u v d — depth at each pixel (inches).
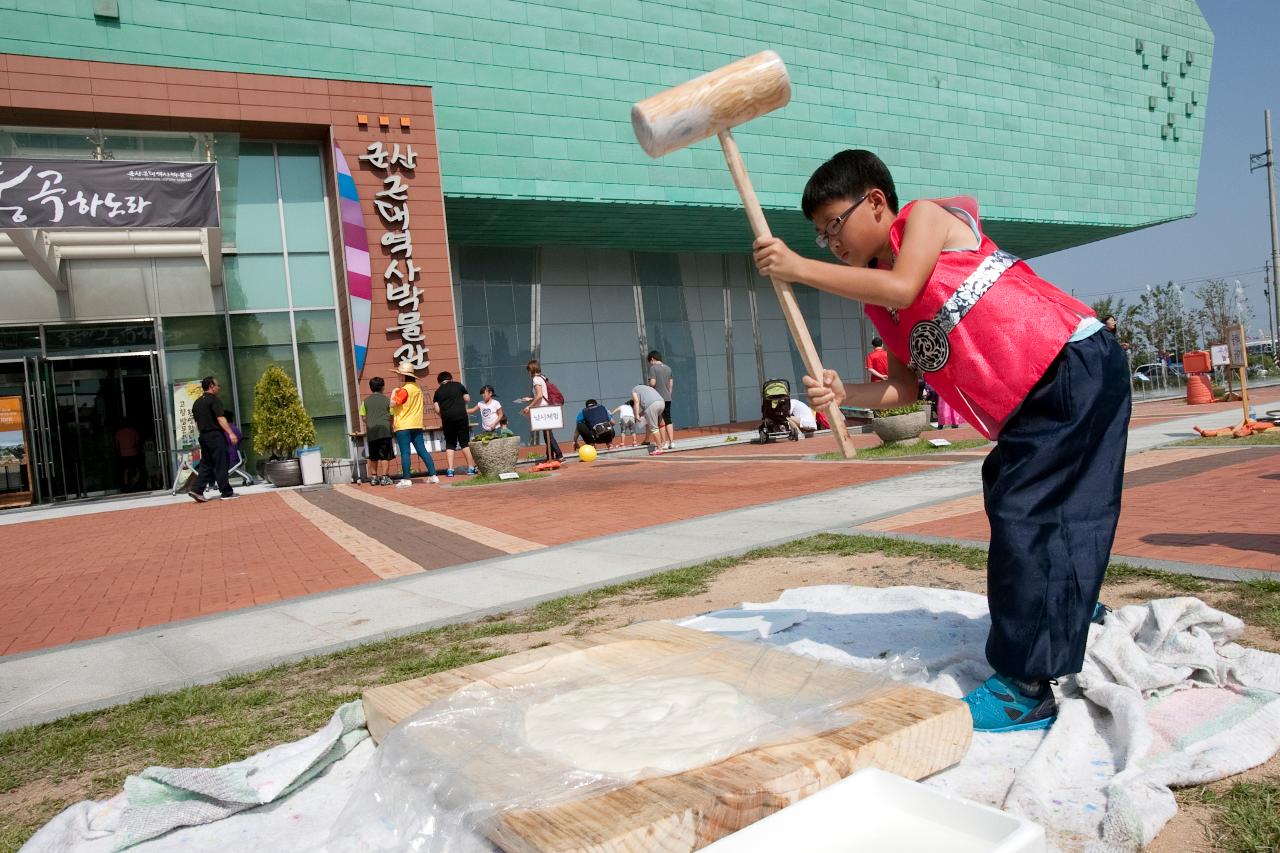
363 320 612.4
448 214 733.9
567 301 887.7
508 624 162.7
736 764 65.7
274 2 624.7
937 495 278.8
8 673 159.3
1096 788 73.4
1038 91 1020.5
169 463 590.6
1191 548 166.9
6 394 554.6
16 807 95.0
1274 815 67.9
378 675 136.1
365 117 613.6
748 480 394.9
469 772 67.7
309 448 581.6
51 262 542.9
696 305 971.9
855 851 39.3
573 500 376.8
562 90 730.8
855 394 102.1
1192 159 1174.3
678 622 134.7
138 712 127.6
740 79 79.5
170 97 561.0
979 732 87.6
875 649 109.2
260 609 200.1
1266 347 1781.5
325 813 80.1
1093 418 83.0
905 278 84.4
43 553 334.3
